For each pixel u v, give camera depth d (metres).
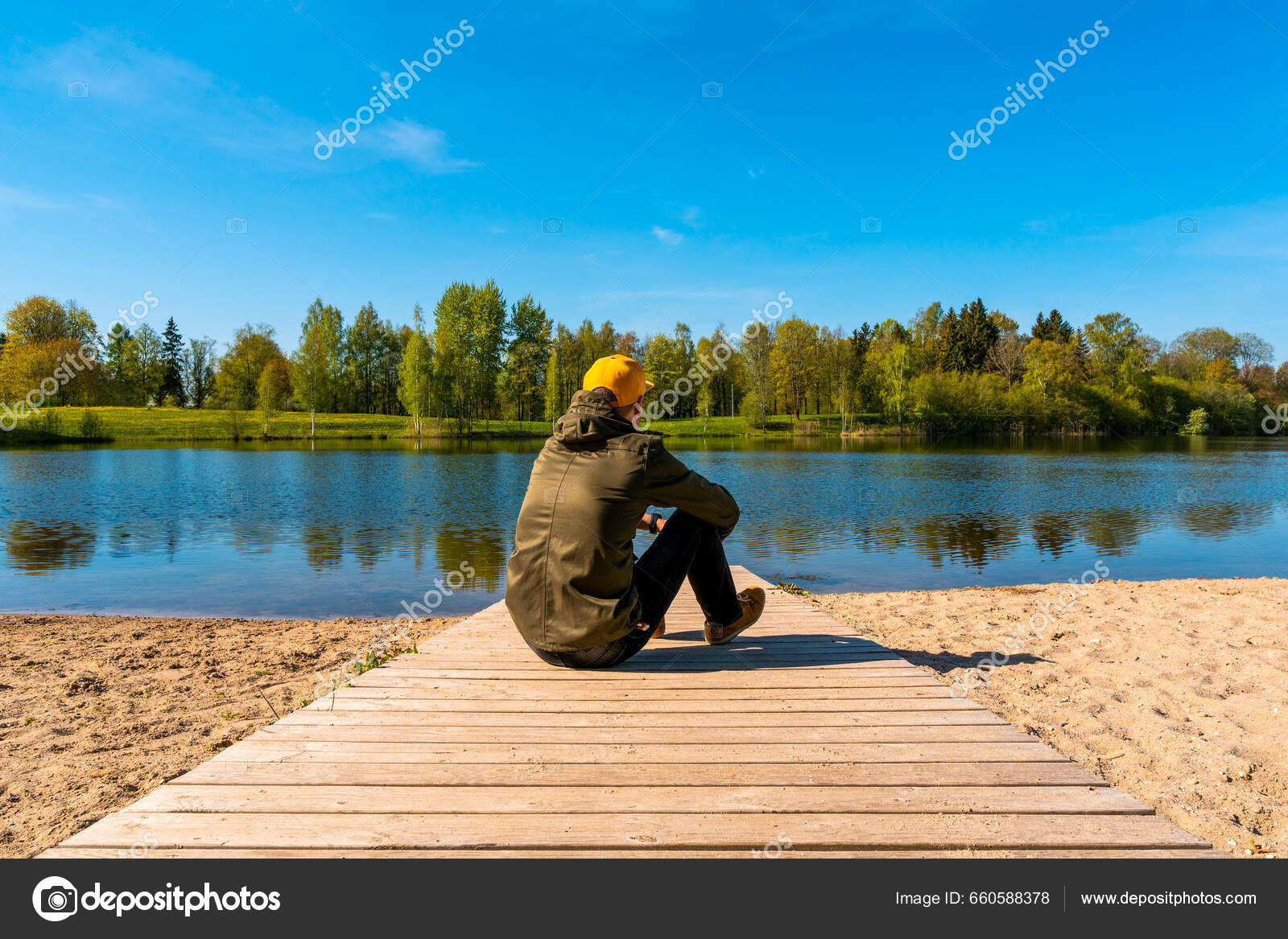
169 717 4.41
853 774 2.18
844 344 66.56
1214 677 4.60
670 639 3.85
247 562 11.14
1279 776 3.16
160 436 52.59
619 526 2.78
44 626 7.31
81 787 3.31
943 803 2.01
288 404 70.50
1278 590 7.81
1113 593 7.90
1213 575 10.13
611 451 2.81
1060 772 2.20
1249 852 2.49
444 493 21.02
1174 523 15.35
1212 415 58.06
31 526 14.73
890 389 63.50
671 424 67.38
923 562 11.22
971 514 16.83
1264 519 15.79
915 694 2.92
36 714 4.48
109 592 9.17
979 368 73.94
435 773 2.17
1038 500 19.47
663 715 2.68
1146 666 4.89
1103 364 60.19
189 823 1.87
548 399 70.75
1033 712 4.06
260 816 1.92
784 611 4.73
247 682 5.25
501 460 34.69
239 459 34.50
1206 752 3.42
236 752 2.33
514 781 2.12
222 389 70.06
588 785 2.11
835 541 13.23
